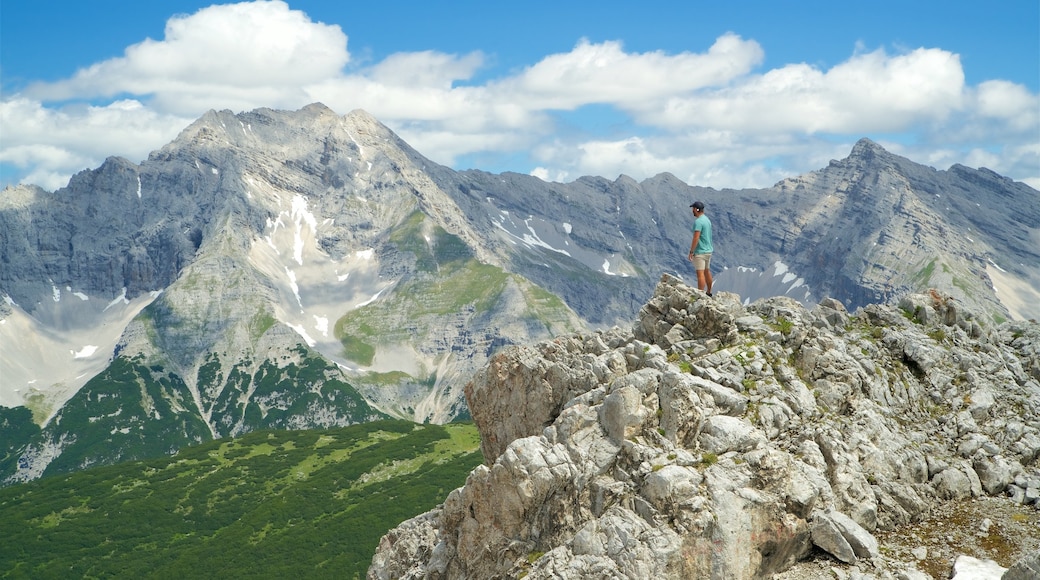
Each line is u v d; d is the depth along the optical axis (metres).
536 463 34.62
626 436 34.44
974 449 38.41
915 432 38.91
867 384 39.53
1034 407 41.62
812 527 32.66
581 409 36.12
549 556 32.41
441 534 39.00
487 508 35.94
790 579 31.75
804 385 38.31
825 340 40.88
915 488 36.38
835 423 36.81
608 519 32.19
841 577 31.41
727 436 33.72
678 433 34.16
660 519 31.55
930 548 33.06
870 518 33.84
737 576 30.77
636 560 30.66
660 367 38.09
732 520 31.14
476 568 35.88
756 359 39.16
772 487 32.47
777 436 35.66
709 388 36.41
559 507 34.31
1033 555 27.91
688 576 30.67
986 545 32.94
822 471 34.38
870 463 35.84
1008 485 36.88
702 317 41.25
